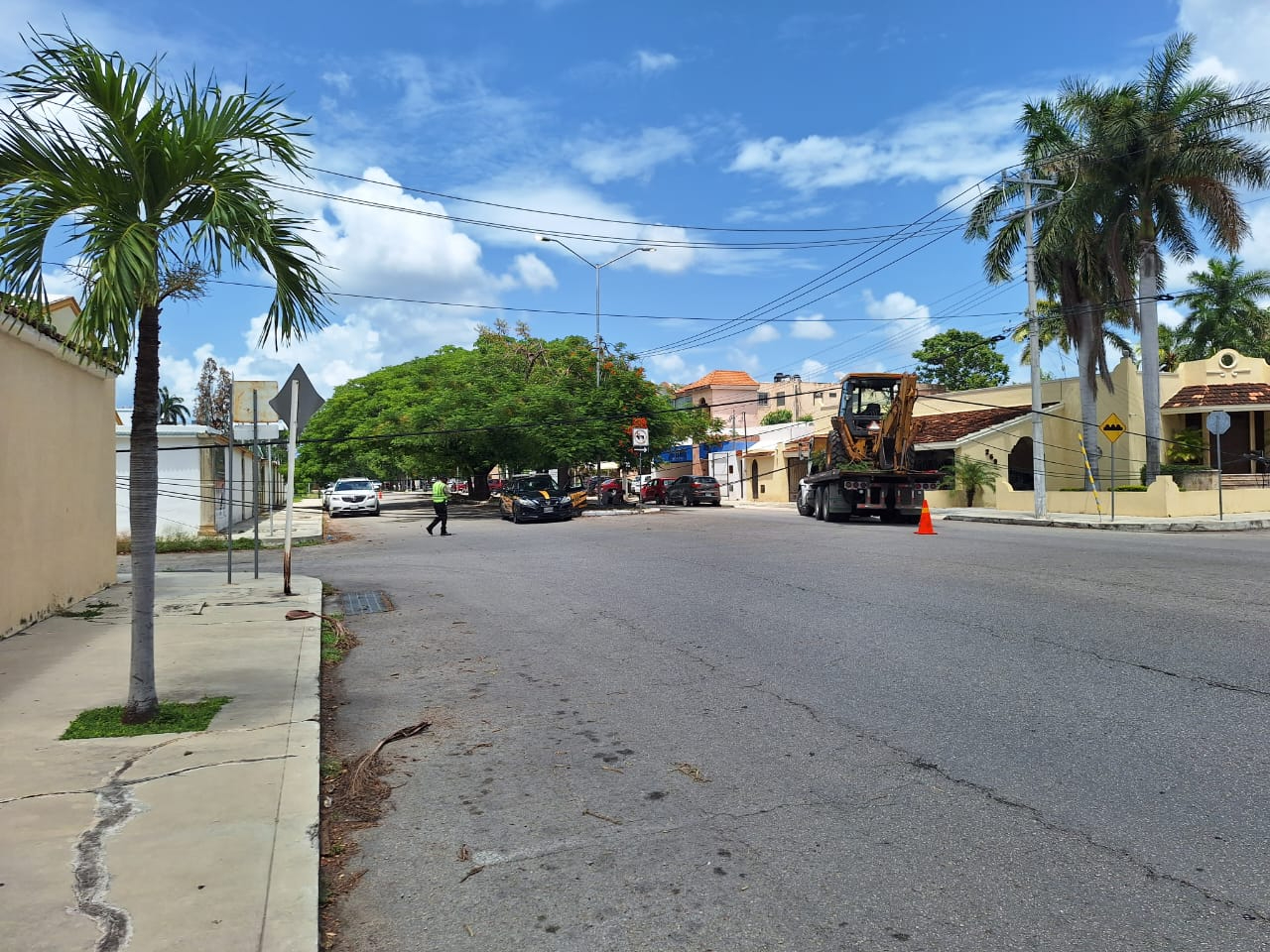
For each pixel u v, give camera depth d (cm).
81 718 598
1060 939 320
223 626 959
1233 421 3142
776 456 4622
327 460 5728
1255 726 540
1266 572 1137
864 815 436
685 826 432
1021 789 460
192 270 562
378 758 548
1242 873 365
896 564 1312
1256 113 2434
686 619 966
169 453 2448
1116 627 823
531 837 426
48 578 1001
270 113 587
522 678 742
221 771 495
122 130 530
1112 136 2528
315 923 330
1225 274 3881
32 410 945
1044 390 3266
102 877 365
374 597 1230
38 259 529
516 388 3512
